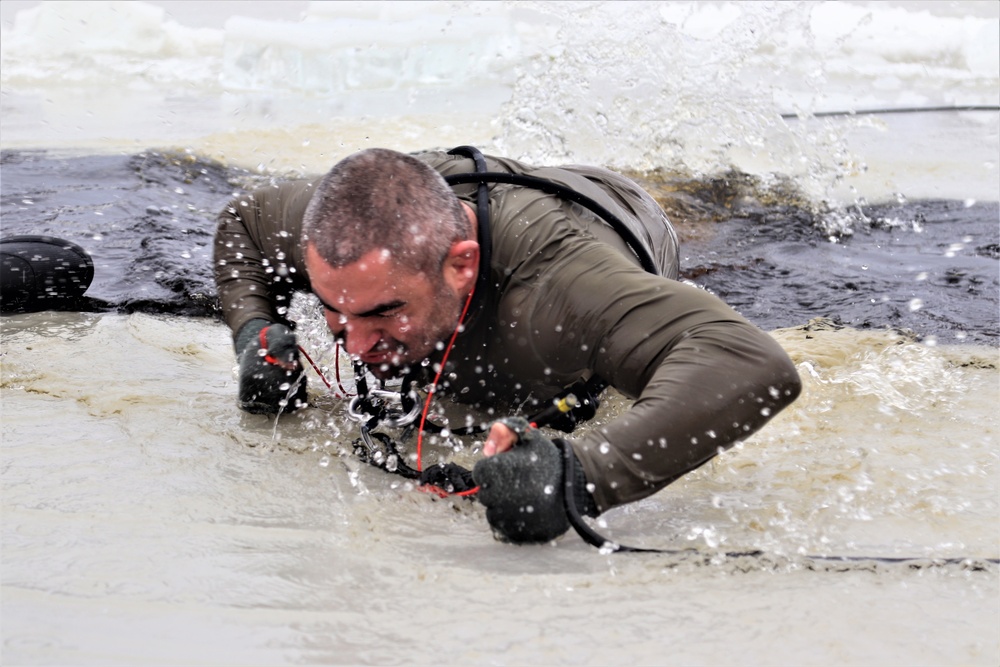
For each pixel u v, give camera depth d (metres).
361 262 5.65
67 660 4.30
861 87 24.08
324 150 17.20
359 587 5.03
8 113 20.75
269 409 7.49
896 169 16.84
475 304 6.19
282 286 7.80
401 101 22.00
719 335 5.64
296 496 6.14
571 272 6.04
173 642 4.47
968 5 29.11
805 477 6.50
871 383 8.29
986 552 5.51
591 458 5.39
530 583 5.09
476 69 24.70
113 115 20.64
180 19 27.73
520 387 6.80
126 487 6.17
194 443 6.94
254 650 4.43
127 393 7.81
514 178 6.57
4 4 27.75
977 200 15.13
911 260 12.47
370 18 26.81
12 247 10.16
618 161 15.68
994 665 4.43
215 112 20.97
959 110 21.80
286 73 24.34
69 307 10.40
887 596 5.03
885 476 6.49
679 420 5.43
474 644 4.54
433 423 7.24
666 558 5.37
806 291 11.34
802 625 4.75
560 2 18.23
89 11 27.02
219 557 5.29
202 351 9.09
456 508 6.02
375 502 6.07
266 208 7.68
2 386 7.98
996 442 7.11
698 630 4.69
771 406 5.61
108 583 4.96
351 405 7.08
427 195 5.86
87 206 13.98
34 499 5.95
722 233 13.57
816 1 18.30
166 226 13.15
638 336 5.78
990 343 9.52
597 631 4.66
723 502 6.14
